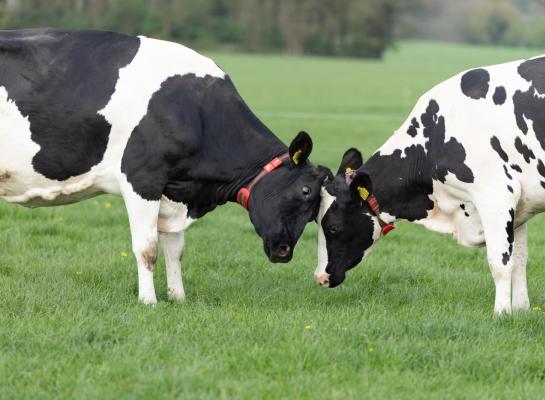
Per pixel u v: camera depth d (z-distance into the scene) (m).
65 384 7.57
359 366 8.21
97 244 13.58
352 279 12.12
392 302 10.95
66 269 11.91
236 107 10.14
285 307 10.49
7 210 15.82
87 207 16.86
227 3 137.88
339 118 38.75
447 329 9.15
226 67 91.75
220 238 14.48
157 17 132.88
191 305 10.34
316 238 14.88
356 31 134.25
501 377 8.03
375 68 99.50
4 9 119.00
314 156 24.47
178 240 10.66
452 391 7.66
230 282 11.66
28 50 9.91
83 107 9.80
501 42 191.25
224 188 10.26
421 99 10.30
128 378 7.67
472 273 12.70
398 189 10.45
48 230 14.44
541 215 17.78
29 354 8.29
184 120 9.81
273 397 7.39
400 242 14.96
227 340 8.73
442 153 10.02
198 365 7.89
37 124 9.87
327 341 8.55
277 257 9.97
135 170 9.84
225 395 7.27
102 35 10.12
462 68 102.19
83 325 9.00
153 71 9.92
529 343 8.95
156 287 11.23
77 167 9.98
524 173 9.70
